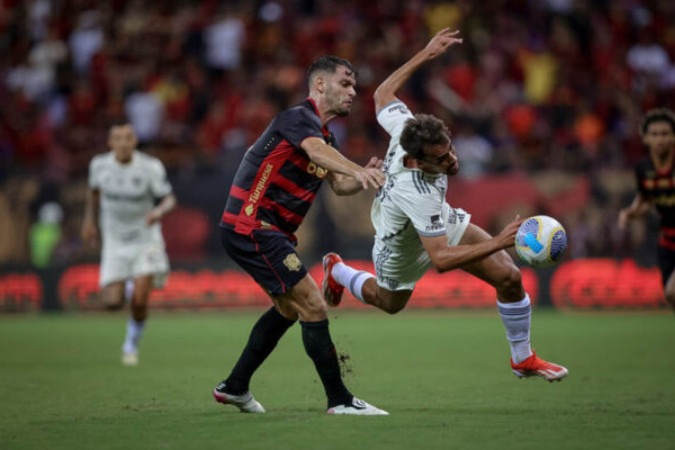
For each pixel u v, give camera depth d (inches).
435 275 2608.3
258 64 3211.1
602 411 1000.9
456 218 1069.8
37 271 2596.0
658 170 1359.5
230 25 3243.1
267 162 995.3
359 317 2482.8
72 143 2979.8
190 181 2581.2
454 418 946.1
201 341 1891.0
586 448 788.0
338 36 3233.3
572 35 3316.9
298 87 3080.7
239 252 1003.9
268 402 1103.0
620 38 3344.0
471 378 1315.2
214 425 905.5
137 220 1658.5
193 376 1363.2
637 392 1157.7
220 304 2591.0
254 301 2598.4
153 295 2586.1
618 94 3083.2
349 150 2696.9
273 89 3031.5
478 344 1796.3
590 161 2610.7
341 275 1172.5
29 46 3412.9
